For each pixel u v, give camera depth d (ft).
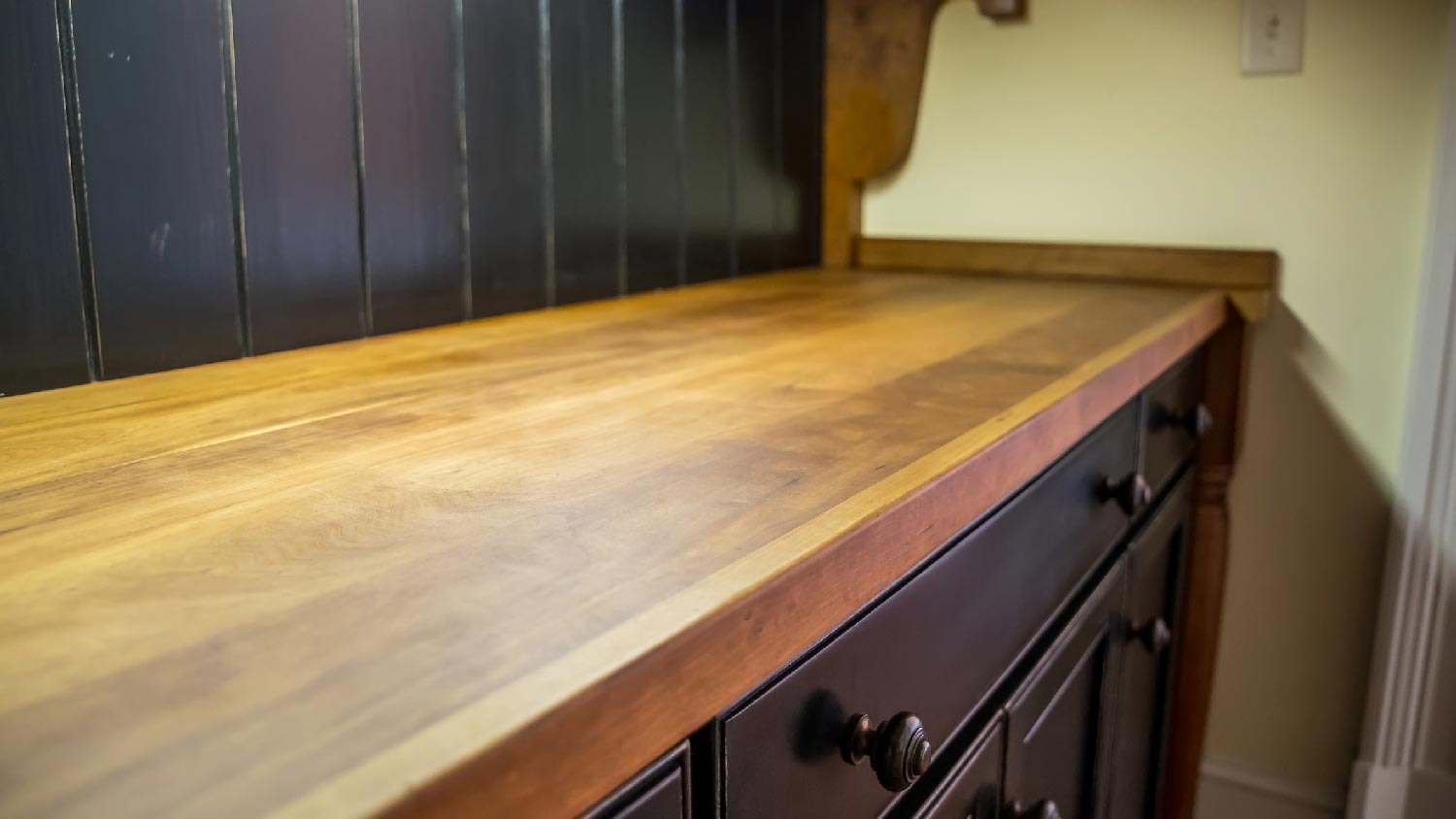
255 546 1.38
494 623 1.15
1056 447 2.31
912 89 5.10
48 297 2.31
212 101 2.58
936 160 5.28
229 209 2.65
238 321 2.71
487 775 0.92
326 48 2.84
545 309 3.70
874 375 2.56
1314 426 4.68
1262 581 4.91
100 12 2.33
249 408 2.18
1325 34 4.39
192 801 0.82
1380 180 4.39
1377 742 4.67
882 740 1.62
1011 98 5.06
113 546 1.37
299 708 0.96
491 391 2.36
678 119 4.25
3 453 1.82
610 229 3.96
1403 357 4.46
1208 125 4.66
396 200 3.09
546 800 0.99
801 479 1.69
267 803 0.82
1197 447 4.72
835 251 5.46
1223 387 4.70
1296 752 4.96
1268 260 4.56
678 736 1.17
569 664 1.06
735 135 4.62
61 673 1.02
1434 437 4.36
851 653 1.61
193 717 0.94
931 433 1.99
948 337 3.14
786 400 2.28
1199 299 4.14
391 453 1.84
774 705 1.42
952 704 2.02
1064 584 2.66
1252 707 5.02
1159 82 4.73
